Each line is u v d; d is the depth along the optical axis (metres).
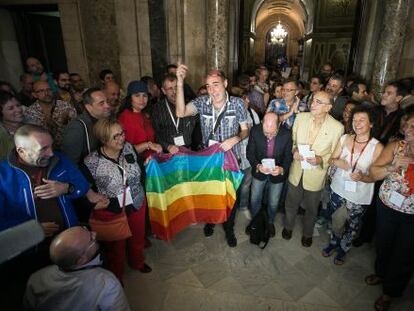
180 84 2.68
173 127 3.11
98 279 1.37
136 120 2.91
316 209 2.99
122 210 2.30
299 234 3.40
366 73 6.41
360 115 2.39
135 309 2.42
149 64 5.87
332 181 2.78
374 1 6.06
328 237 3.35
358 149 2.53
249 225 3.33
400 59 5.32
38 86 2.95
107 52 5.93
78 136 2.33
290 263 2.93
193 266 2.90
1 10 5.90
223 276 2.77
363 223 3.06
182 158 2.91
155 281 2.71
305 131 2.81
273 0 19.94
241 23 8.03
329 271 2.83
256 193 3.18
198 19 5.57
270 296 2.54
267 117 2.75
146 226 3.32
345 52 14.59
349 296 2.54
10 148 2.36
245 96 3.97
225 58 5.39
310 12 16.05
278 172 2.88
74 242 1.34
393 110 2.97
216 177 2.95
